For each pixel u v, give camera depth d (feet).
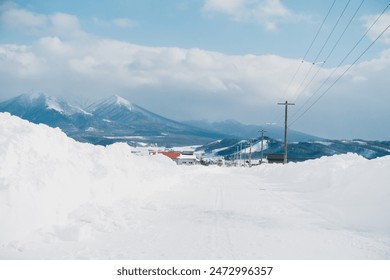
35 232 27.66
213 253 25.36
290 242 29.63
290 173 114.32
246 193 69.56
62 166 35.88
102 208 37.06
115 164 54.03
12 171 30.07
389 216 39.40
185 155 508.94
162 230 32.45
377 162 57.72
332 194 59.98
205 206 48.91
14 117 40.32
